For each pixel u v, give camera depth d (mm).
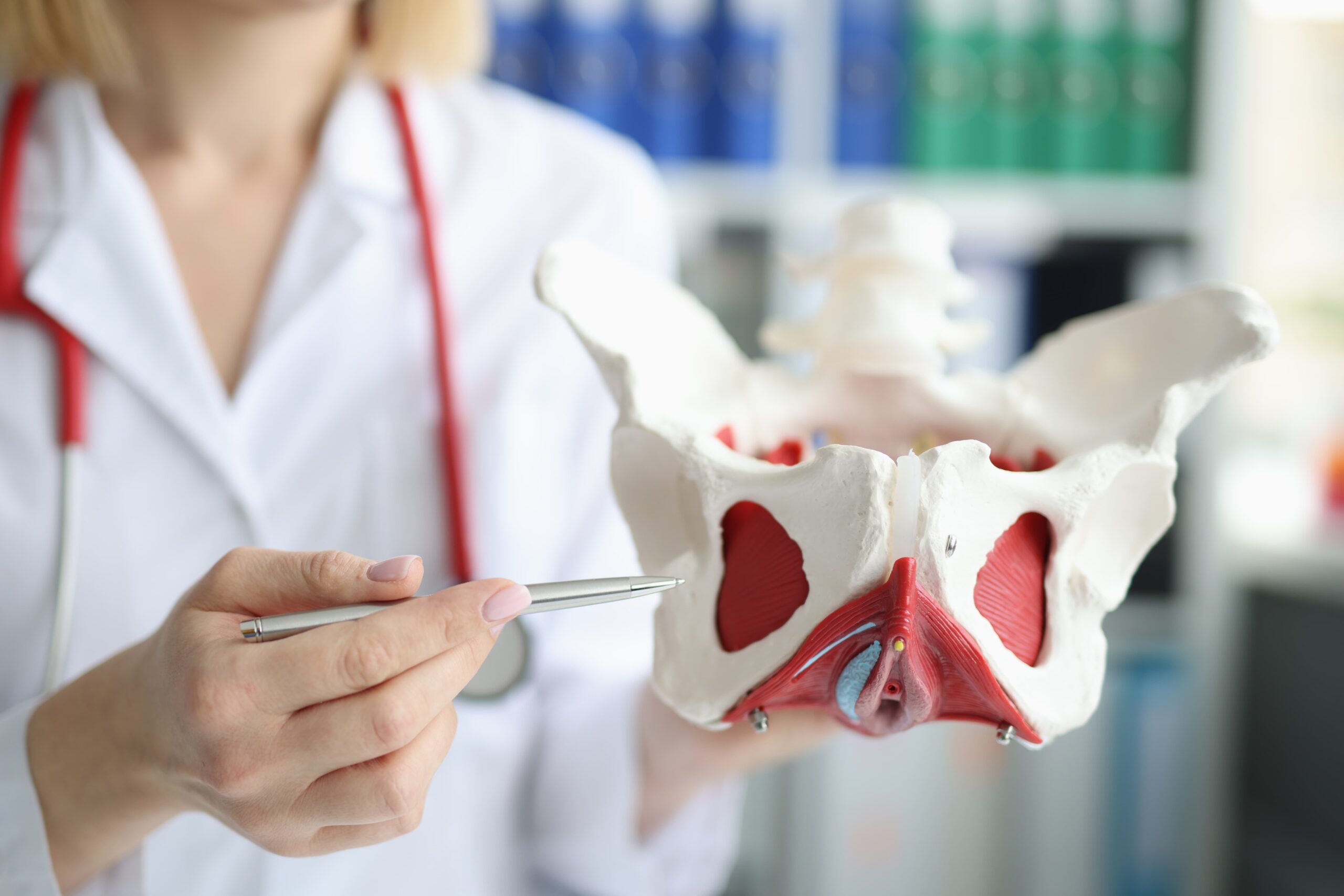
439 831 706
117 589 655
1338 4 1578
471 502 730
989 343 1354
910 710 405
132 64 710
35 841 482
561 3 1239
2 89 746
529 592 399
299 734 382
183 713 388
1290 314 1641
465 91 883
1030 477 413
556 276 445
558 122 884
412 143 786
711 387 478
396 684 382
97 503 660
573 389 806
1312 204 1620
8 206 679
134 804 473
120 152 704
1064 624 429
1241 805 1456
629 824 713
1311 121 1607
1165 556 1347
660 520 465
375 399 728
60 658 602
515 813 779
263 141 757
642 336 466
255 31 699
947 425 472
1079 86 1292
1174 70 1306
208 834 647
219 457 664
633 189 852
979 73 1290
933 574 379
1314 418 1630
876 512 378
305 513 698
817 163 1295
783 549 411
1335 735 1280
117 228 677
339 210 730
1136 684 1321
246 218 747
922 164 1294
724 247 1417
